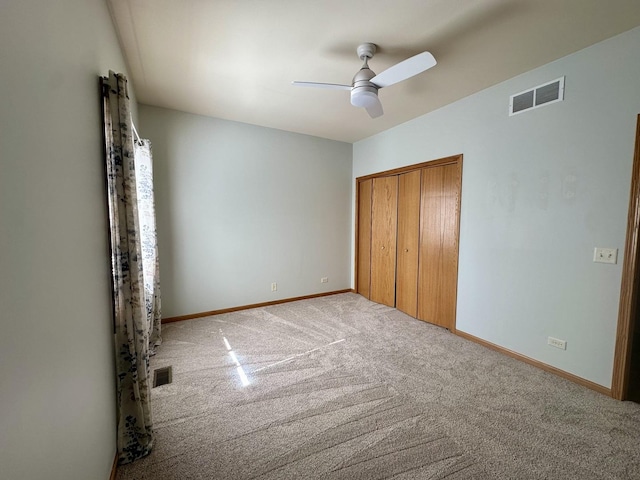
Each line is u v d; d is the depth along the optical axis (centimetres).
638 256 190
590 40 199
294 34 192
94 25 134
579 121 213
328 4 164
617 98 194
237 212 380
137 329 153
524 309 252
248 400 200
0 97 60
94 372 118
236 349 277
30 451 69
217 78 254
